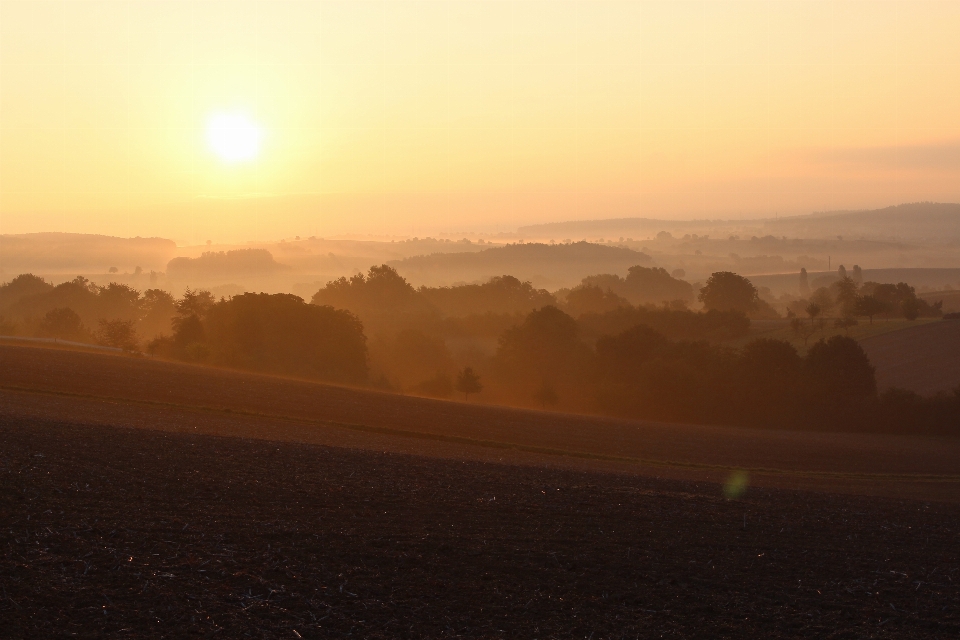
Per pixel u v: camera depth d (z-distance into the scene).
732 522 17.36
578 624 10.45
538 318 81.75
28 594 9.62
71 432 21.84
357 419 39.59
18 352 51.06
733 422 60.59
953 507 24.45
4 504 13.38
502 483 20.08
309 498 16.23
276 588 10.81
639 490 21.08
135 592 10.12
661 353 71.69
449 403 52.16
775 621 11.08
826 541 16.20
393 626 9.93
